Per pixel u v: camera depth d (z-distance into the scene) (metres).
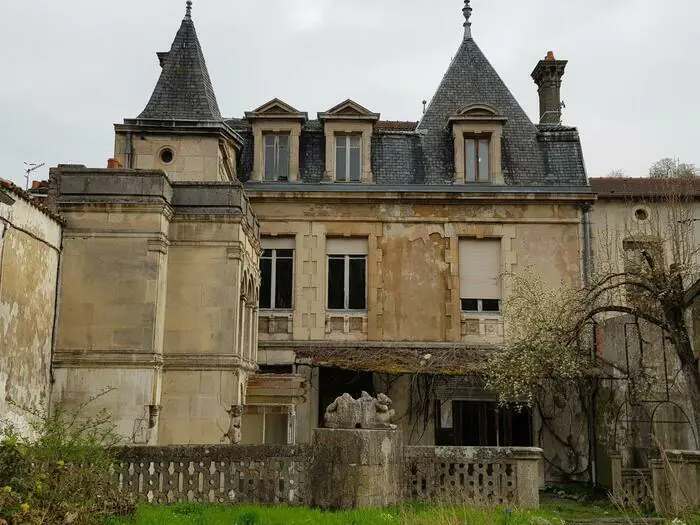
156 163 17.95
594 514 12.63
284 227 21.02
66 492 8.24
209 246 14.62
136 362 13.53
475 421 19.80
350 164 21.69
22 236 12.12
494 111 21.52
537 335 16.91
